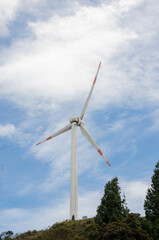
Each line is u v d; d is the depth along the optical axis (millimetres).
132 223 29484
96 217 35562
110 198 36344
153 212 32438
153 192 33281
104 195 37062
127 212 35500
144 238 28031
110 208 35438
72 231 36469
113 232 27484
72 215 46000
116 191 37125
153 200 32656
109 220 34312
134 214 30766
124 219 32406
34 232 42688
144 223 31094
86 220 42188
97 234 29500
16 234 43594
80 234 34844
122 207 35938
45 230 41500
